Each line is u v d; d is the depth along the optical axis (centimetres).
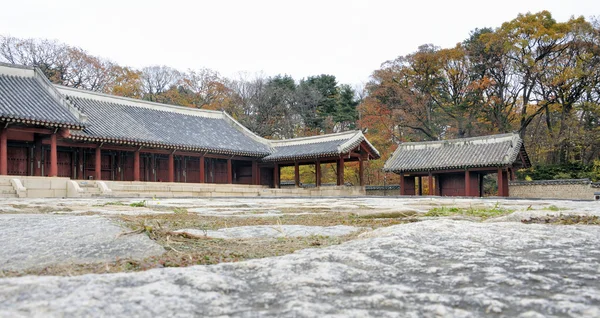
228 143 5431
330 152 5262
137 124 4800
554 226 673
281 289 329
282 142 5975
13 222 777
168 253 531
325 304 286
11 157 3972
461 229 619
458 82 7950
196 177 5441
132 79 8112
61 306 268
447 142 5247
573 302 283
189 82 8750
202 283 329
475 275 366
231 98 8750
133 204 1866
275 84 9288
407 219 1078
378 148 7581
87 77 7644
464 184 5041
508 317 261
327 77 9656
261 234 749
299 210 1591
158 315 261
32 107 3662
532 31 7044
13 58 6969
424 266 402
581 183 4550
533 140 7094
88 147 4378
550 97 7044
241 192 4812
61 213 1184
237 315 266
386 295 308
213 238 685
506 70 7350
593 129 6556
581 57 6869
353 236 720
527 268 387
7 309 264
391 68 8012
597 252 459
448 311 270
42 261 496
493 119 7438
